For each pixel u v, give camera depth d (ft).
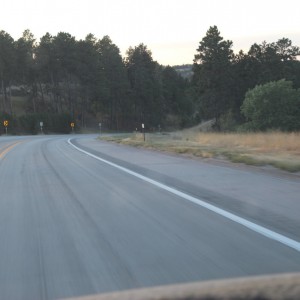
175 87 520.83
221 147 85.30
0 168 60.03
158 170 54.60
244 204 31.17
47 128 304.91
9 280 16.14
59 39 359.25
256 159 58.03
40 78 367.66
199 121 487.61
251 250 19.60
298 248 19.83
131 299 4.70
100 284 15.49
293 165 49.88
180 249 19.93
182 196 35.12
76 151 94.58
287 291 4.50
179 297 4.56
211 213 28.19
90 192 38.04
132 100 423.23
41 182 45.06
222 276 16.10
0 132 267.80
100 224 25.55
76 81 374.22
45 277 16.38
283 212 28.14
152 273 16.57
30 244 21.36
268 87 188.85
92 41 424.05
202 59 289.74
